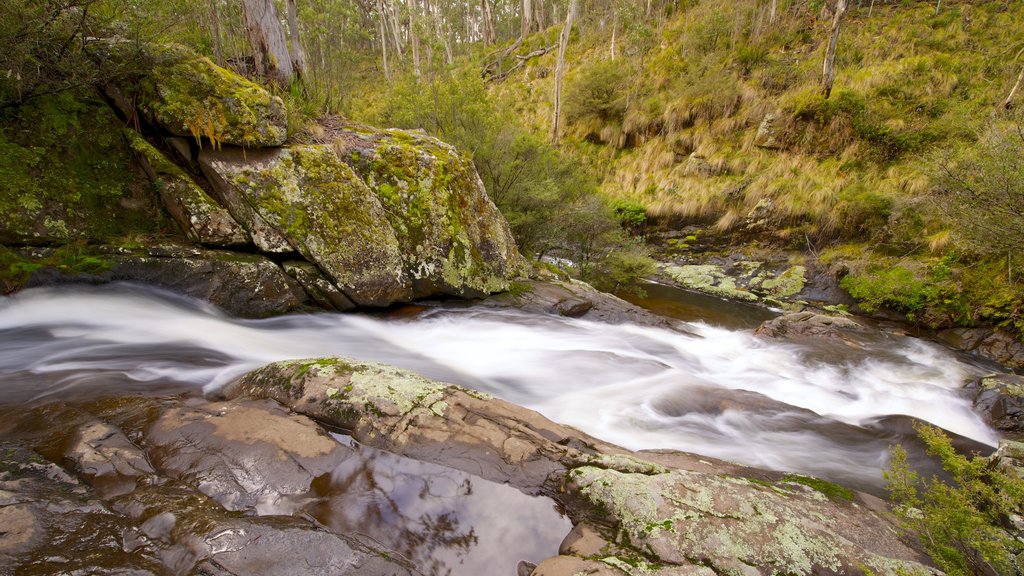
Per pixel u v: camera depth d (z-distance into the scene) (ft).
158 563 7.02
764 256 46.80
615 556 8.16
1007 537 8.80
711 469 12.41
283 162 21.21
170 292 19.40
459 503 9.65
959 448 16.10
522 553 8.77
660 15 80.89
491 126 37.22
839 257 42.11
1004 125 29.78
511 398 17.56
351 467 10.20
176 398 13.11
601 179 66.59
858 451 15.72
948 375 25.08
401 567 7.77
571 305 29.37
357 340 21.22
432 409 11.96
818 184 48.16
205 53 26.18
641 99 68.18
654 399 18.06
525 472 10.52
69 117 18.34
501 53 98.58
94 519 7.64
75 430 10.14
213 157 20.11
